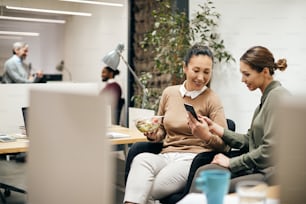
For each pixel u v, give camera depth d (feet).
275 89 6.74
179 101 8.52
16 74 21.27
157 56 14.78
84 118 3.07
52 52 29.55
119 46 12.42
